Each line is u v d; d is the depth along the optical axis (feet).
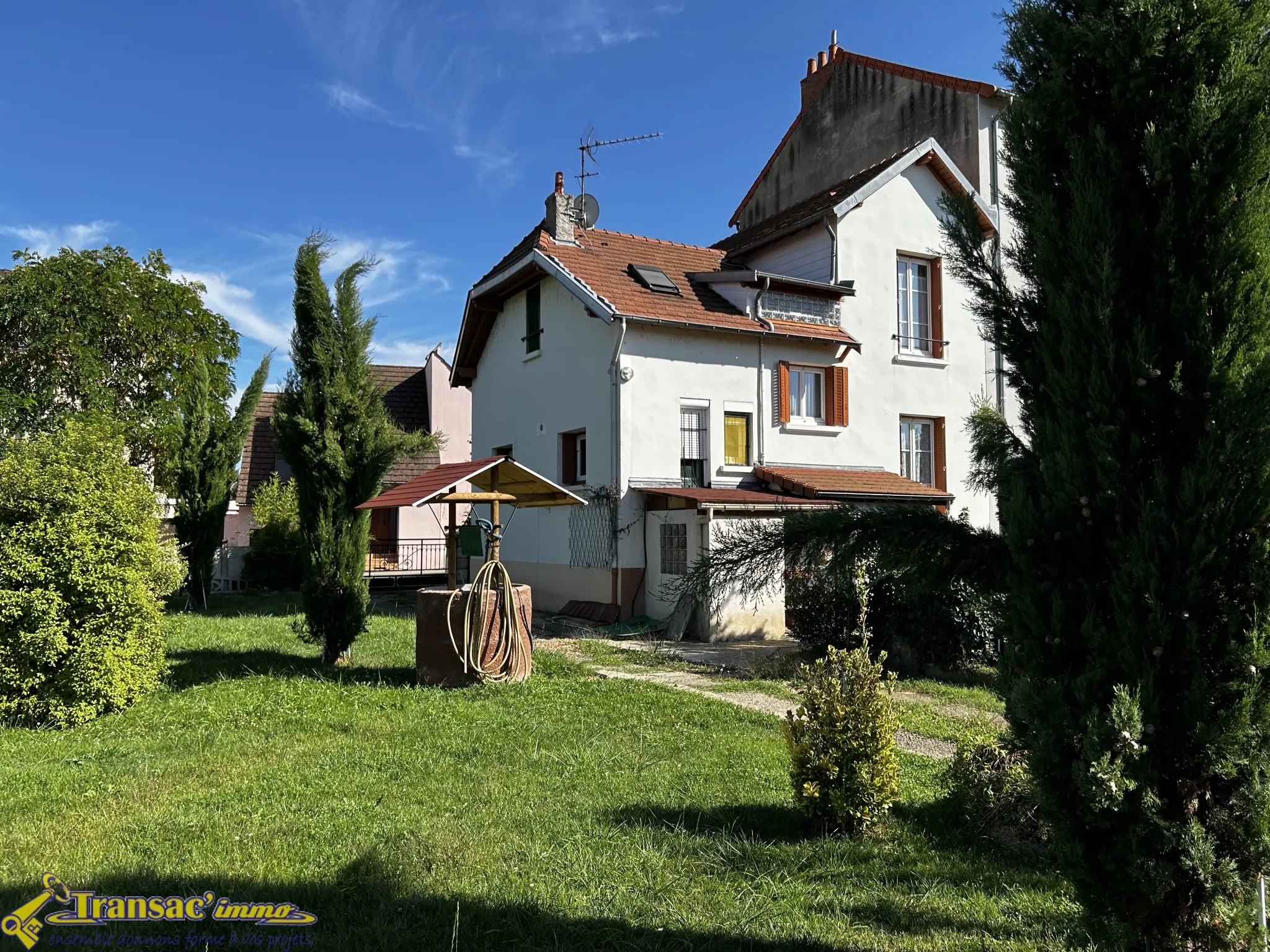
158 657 28.14
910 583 10.95
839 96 73.26
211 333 63.87
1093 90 10.00
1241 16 9.24
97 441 27.32
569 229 57.72
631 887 14.07
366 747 22.16
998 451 10.96
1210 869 8.42
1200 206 8.96
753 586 11.17
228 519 83.66
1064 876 9.59
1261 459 8.40
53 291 54.85
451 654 30.14
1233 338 8.66
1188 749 8.63
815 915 13.25
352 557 34.37
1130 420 9.02
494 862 14.96
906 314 60.70
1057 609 9.12
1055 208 9.76
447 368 87.45
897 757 22.27
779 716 26.94
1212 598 8.68
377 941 12.07
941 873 15.01
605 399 51.60
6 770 19.89
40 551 24.58
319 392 34.09
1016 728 9.62
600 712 26.84
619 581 50.14
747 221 83.61
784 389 54.85
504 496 31.04
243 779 19.40
